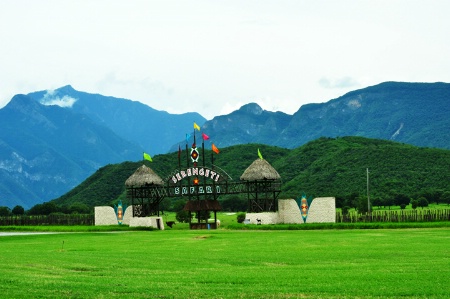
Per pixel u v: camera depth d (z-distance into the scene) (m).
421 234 59.44
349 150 182.50
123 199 159.62
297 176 176.50
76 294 25.36
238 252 43.69
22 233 78.62
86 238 65.12
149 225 89.62
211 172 90.88
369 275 29.58
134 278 29.80
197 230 81.50
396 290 25.62
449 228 69.88
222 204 157.00
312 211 83.25
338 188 155.75
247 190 88.50
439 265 33.19
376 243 48.94
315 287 26.55
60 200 188.88
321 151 194.00
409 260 36.28
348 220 82.00
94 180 193.12
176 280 29.00
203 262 37.34
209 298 24.56
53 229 87.06
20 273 31.31
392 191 144.38
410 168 159.75
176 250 46.38
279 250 44.69
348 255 39.81
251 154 199.00
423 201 130.38
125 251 45.81
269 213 84.56
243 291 25.84
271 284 27.53
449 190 142.88
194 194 91.62
